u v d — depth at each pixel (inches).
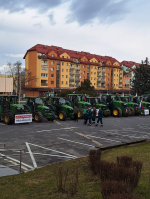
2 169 281.9
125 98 1101.1
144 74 1882.4
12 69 2139.5
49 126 659.4
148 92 1840.6
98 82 3095.5
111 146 362.9
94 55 3216.0
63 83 2640.3
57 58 2527.1
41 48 2486.5
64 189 198.7
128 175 180.7
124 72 3575.3
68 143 446.0
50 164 296.7
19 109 698.8
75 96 920.9
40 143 441.1
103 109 954.1
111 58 3442.4
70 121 790.5
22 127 633.0
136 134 563.8
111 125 717.9
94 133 564.1
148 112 1113.4
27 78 2233.0
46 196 189.8
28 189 207.0
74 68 2765.7
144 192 187.2
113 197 138.6
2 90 920.9
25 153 365.1
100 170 203.8
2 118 708.0
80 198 181.3
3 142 442.6
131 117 999.0
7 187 213.8
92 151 272.7
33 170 271.1
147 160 292.4
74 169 264.2
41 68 2427.4
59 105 834.8
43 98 855.7
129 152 337.4
